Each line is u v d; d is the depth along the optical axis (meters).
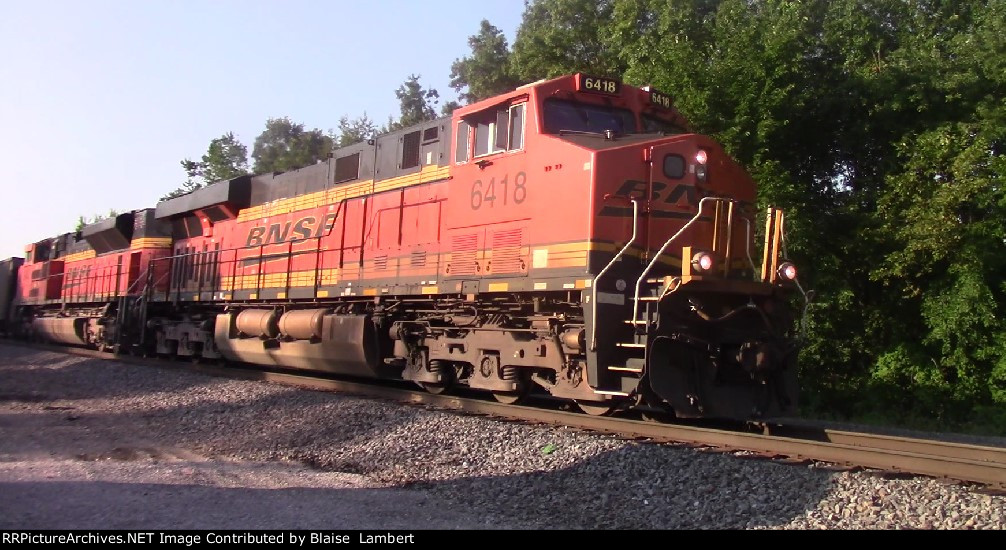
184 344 21.02
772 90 18.03
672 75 18.88
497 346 11.77
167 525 6.44
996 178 16.48
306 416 12.09
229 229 19.91
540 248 10.67
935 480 7.40
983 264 16.34
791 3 20.36
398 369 14.80
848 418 16.47
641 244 10.28
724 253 10.64
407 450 9.64
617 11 24.94
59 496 7.33
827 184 19.80
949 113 18.25
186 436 11.47
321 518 6.76
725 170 11.27
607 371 9.84
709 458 8.20
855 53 19.78
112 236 25.75
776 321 10.36
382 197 14.33
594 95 11.35
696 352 9.78
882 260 17.47
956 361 16.38
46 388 17.19
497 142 11.62
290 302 17.03
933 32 20.83
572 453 8.72
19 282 36.16
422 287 12.88
